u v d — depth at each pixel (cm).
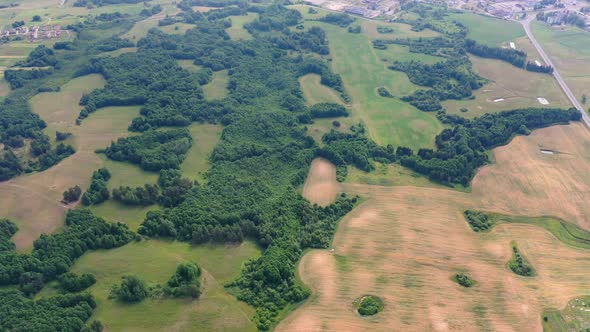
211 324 16838
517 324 17075
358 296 18088
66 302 16975
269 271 18250
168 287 17812
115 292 17688
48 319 16162
